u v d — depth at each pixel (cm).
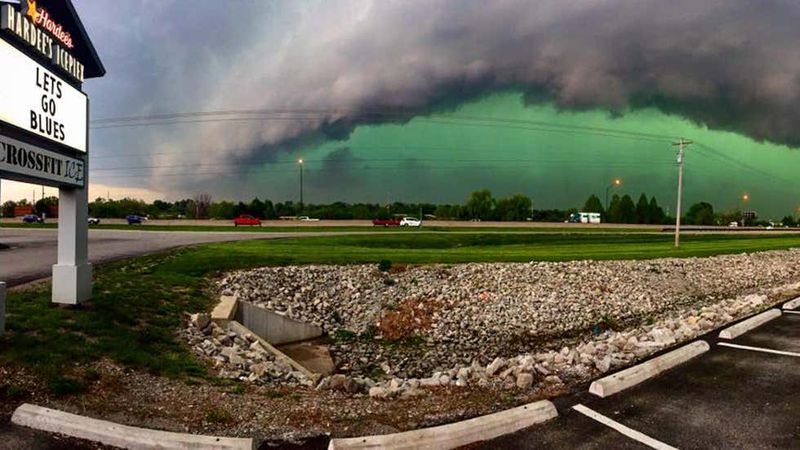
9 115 756
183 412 619
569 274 2577
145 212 9769
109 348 846
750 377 754
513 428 564
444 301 2081
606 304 2202
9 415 569
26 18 794
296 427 575
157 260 2106
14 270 1633
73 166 980
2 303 802
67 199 1029
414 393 738
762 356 871
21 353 742
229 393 720
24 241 3059
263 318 1631
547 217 12281
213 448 500
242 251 2586
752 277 3086
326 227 6234
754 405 638
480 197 11669
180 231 4888
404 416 616
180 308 1326
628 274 2731
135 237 3769
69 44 947
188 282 1705
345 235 4538
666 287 2597
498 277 2412
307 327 1769
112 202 9894
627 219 12238
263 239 3791
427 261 2564
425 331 1831
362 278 2286
